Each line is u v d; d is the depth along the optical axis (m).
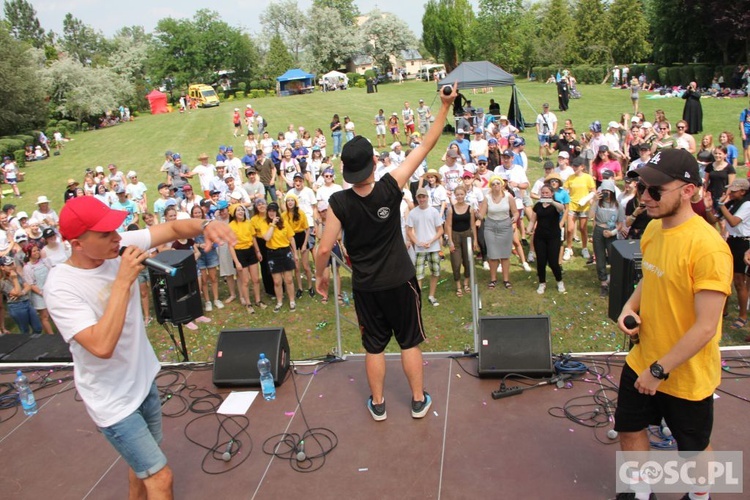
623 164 13.69
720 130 18.62
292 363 5.23
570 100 31.33
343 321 8.39
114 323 2.61
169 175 14.70
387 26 74.06
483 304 8.43
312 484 3.65
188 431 4.34
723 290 2.55
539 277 8.62
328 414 4.39
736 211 6.74
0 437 4.54
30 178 24.75
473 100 34.50
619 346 6.87
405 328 4.00
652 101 28.09
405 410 4.34
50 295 2.69
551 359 4.54
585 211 9.69
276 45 68.50
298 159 17.55
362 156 3.43
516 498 3.36
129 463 3.02
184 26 67.56
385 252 3.71
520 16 54.84
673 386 2.82
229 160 15.55
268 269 9.42
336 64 75.75
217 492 3.66
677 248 2.70
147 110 58.97
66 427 4.61
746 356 4.60
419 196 8.30
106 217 2.67
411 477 3.62
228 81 66.25
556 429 3.96
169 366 5.36
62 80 43.19
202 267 8.98
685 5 33.25
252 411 4.53
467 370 4.82
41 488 3.90
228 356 4.90
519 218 10.52
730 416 3.89
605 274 8.30
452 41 56.16
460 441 3.92
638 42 42.22
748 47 30.77
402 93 45.69
